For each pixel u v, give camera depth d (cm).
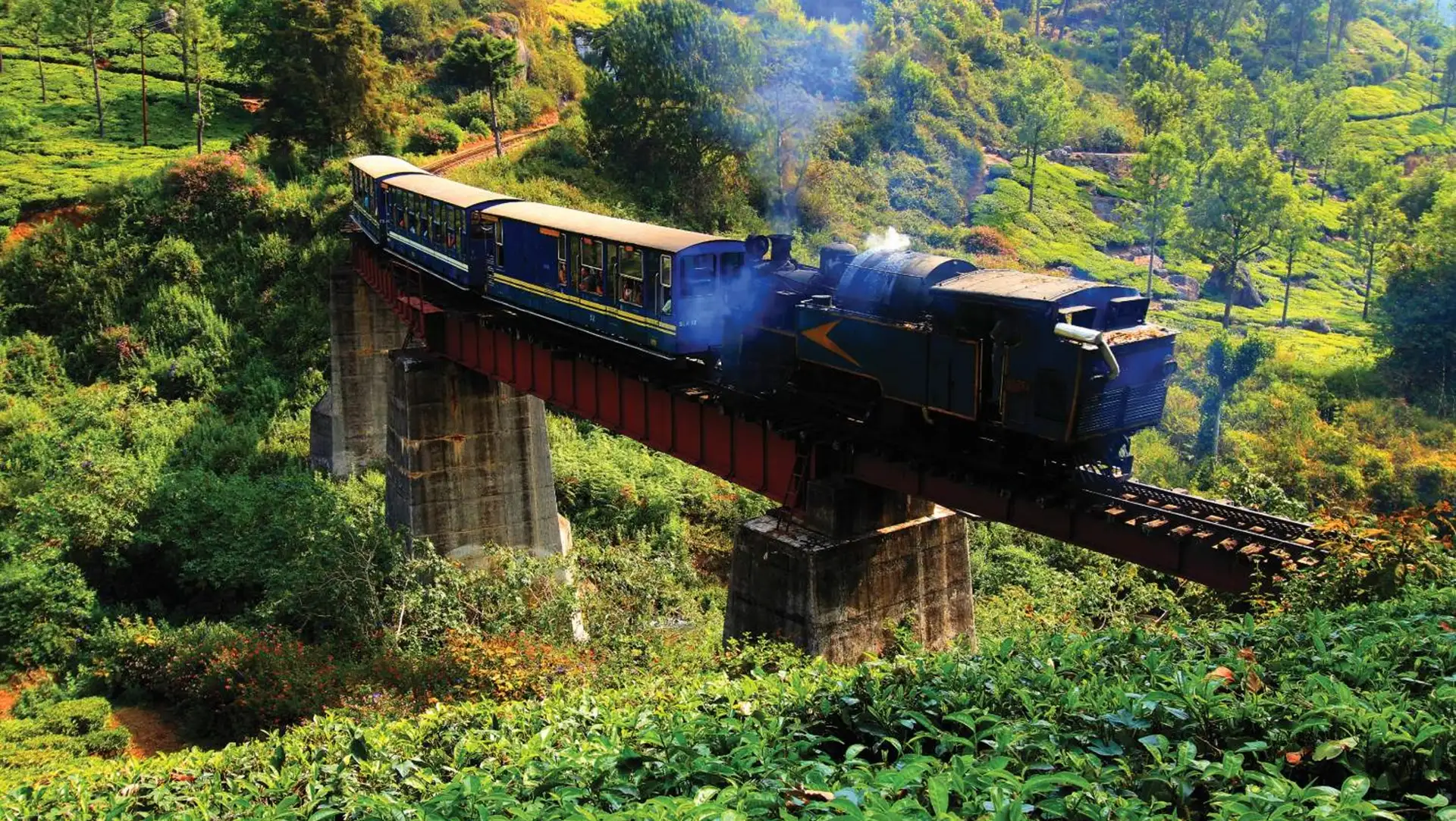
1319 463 4981
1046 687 1099
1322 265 8556
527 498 3353
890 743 1098
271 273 5238
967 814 809
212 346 4841
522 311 2906
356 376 4222
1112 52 12094
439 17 8806
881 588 2141
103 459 3934
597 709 1430
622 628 2936
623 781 1043
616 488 4078
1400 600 1305
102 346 4775
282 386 4734
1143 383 1738
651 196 6588
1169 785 862
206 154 5866
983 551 3581
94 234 5238
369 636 2941
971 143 8481
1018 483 1803
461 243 3108
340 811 1169
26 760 2516
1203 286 7744
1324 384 5891
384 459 4288
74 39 7538
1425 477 4975
